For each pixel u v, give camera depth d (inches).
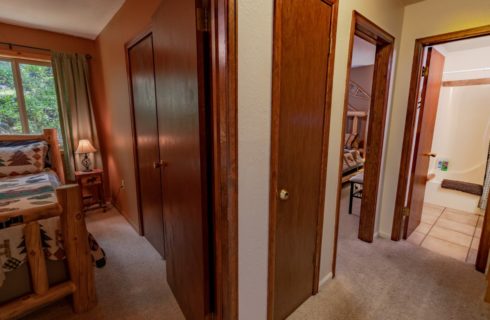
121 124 110.1
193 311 55.5
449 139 145.4
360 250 91.7
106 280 75.9
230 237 43.3
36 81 121.6
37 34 114.7
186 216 53.3
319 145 59.9
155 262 85.4
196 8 40.2
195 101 43.6
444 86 142.2
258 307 51.6
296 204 56.6
